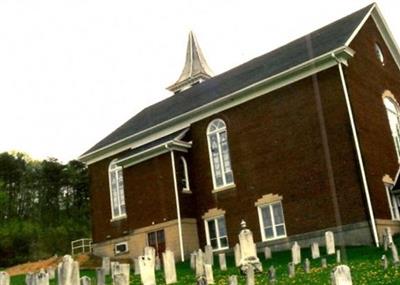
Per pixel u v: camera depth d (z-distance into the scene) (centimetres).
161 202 3325
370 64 3098
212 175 3266
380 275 1528
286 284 1581
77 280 1511
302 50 3178
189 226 3241
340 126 2728
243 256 2019
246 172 3088
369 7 3294
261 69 3359
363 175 2612
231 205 3127
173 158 3309
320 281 1533
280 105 2991
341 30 3120
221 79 3822
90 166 4009
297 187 2845
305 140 2847
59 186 8256
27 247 6094
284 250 2811
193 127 3419
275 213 2934
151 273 1894
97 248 3756
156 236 3322
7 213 7125
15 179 7819
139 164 3512
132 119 4338
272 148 2988
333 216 2675
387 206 2714
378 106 3022
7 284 1535
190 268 2494
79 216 8006
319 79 2845
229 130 3212
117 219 3684
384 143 2927
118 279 1563
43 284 1512
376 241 2497
